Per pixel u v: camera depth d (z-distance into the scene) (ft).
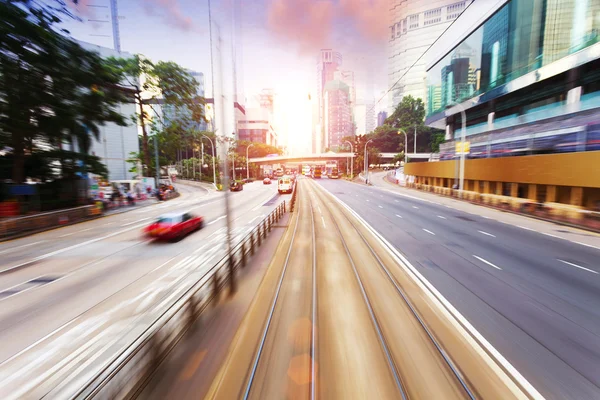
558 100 96.68
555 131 86.33
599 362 18.01
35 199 81.51
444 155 162.30
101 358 19.47
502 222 66.69
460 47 144.66
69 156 88.99
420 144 333.83
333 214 79.82
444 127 196.95
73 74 80.69
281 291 28.50
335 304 25.58
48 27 73.77
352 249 44.50
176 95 149.59
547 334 21.08
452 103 154.10
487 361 17.93
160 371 16.69
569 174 73.51
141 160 166.40
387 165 355.97
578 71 85.92
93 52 87.81
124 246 49.83
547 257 39.91
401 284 30.32
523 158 90.94
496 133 119.03
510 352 18.89
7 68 68.13
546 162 81.41
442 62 165.48
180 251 46.52
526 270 34.78
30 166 87.66
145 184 140.87
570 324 22.49
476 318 23.30
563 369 17.34
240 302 26.02
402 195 133.39
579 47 82.64
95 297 29.27
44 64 74.43
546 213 69.51
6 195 76.59
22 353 20.17
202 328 21.52
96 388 12.56
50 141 85.71
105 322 24.26
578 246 45.57
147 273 36.32
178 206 108.99
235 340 19.86
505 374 16.79
